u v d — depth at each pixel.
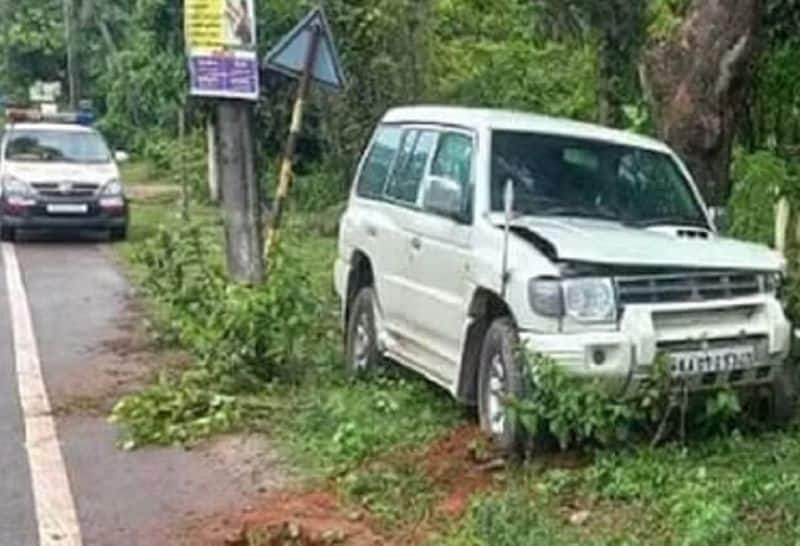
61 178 21.16
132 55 43.38
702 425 7.48
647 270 7.20
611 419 7.09
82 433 8.84
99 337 12.56
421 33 22.38
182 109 28.86
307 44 11.98
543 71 21.31
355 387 9.45
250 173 12.23
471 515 6.55
